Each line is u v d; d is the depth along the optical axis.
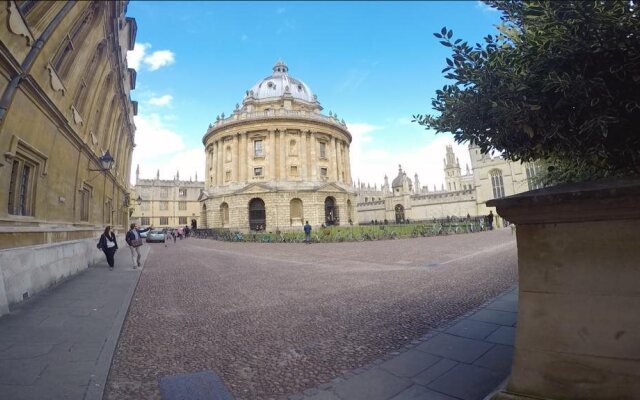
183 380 4.02
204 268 14.51
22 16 6.86
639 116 2.83
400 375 4.02
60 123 10.57
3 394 3.46
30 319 6.30
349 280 10.71
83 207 14.80
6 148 7.34
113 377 4.09
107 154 15.37
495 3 3.24
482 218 55.16
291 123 52.72
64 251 10.77
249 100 60.72
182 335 5.68
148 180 86.06
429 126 3.96
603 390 2.51
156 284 10.62
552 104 2.91
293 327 6.02
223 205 53.28
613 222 2.56
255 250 24.25
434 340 5.13
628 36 2.47
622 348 2.48
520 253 2.95
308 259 17.42
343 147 61.09
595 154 3.40
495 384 3.69
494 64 3.04
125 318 6.67
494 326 5.65
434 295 8.18
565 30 2.62
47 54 8.66
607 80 2.76
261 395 3.65
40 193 9.52
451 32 3.19
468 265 13.04
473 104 3.22
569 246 2.70
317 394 3.64
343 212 54.12
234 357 4.72
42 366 4.20
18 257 7.61
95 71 13.95
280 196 49.31
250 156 52.47
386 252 19.50
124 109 22.66
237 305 7.74
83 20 11.18
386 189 87.94
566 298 2.70
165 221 86.69
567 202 2.62
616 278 2.54
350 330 5.78
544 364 2.75
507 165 60.00
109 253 13.84
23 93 7.98
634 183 2.45
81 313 6.80
